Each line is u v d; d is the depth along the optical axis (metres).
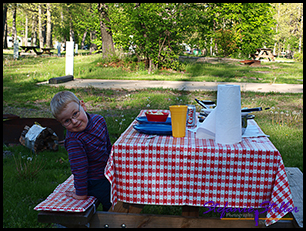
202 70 18.02
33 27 51.06
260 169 2.26
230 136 2.36
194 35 27.78
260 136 2.66
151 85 12.54
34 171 4.16
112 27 18.52
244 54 28.50
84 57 25.14
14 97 9.73
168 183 2.36
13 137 5.50
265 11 28.45
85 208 2.29
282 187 2.23
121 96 10.15
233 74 17.02
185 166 2.32
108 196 2.60
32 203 3.47
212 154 2.27
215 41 28.23
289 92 10.82
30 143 5.15
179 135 2.58
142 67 17.84
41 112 7.99
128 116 7.50
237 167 2.27
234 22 29.45
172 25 16.09
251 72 18.23
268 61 26.27
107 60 19.28
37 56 27.48
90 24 23.09
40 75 15.12
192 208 2.43
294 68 20.47
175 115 2.55
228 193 2.31
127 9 16.25
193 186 2.34
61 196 2.53
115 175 2.41
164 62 17.45
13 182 3.92
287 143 5.39
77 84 12.61
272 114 7.50
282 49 65.25
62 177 4.16
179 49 17.72
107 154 2.66
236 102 2.34
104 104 8.98
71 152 2.43
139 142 2.40
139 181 2.38
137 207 2.53
